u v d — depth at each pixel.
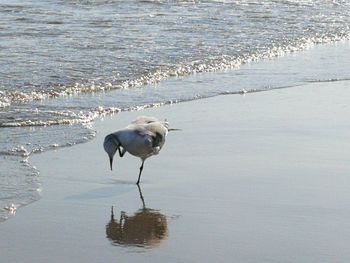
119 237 10.89
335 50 26.55
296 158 14.62
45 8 32.97
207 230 11.16
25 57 22.80
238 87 20.72
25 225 11.22
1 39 25.52
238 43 26.67
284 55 25.42
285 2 37.16
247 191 12.81
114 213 11.84
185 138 15.88
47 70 21.34
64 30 27.59
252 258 10.18
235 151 15.05
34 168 13.72
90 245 10.59
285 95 19.97
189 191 12.84
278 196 12.56
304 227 11.23
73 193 12.67
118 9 33.28
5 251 10.31
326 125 17.03
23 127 16.36
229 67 23.25
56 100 18.80
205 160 14.48
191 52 24.72
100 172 13.75
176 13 32.59
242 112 18.16
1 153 14.48
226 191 12.82
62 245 10.56
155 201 12.40
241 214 11.78
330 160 14.51
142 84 20.80
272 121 17.34
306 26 30.84
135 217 11.69
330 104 19.02
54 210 11.87
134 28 28.50
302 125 17.02
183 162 14.37
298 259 10.14
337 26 31.22
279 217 11.65
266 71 22.83
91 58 23.12
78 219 11.56
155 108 18.42
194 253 10.34
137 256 10.25
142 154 13.05
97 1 35.28
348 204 12.20
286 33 29.08
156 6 34.47
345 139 15.93
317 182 13.26
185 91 20.14
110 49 24.50
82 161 14.32
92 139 15.68
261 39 27.59
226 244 10.63
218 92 20.12
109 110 18.00
